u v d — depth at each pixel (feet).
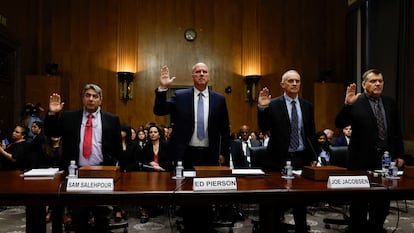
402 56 25.14
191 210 9.85
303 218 10.43
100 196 6.86
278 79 36.09
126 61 34.24
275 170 10.78
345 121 10.44
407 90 24.49
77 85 34.09
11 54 28.53
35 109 25.36
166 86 10.03
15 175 8.81
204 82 10.59
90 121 10.59
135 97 34.63
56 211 10.30
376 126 10.53
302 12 36.73
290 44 36.42
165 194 6.97
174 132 10.62
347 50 33.91
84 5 34.55
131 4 34.83
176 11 35.45
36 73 33.24
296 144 10.92
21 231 14.05
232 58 35.81
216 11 35.88
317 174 8.31
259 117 10.39
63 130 10.55
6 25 26.96
